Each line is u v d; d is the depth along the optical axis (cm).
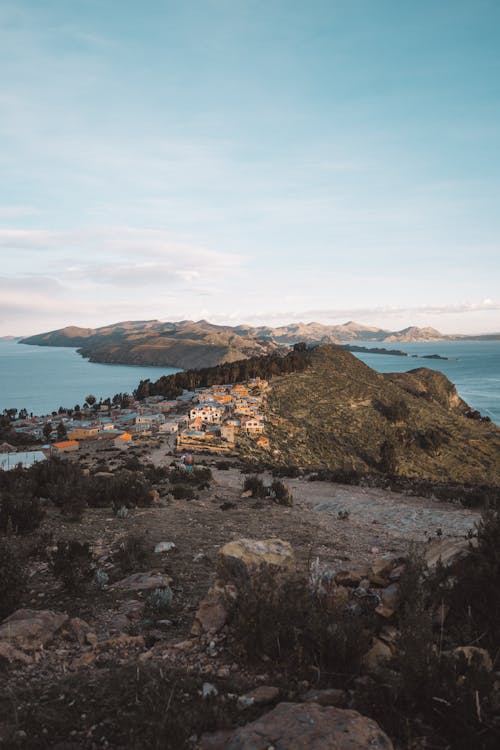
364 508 2902
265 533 1789
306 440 10938
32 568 1166
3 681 587
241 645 629
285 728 424
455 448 11725
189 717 471
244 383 16375
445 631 647
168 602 891
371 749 397
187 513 2141
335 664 577
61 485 2191
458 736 440
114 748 435
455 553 836
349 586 873
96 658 668
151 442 9644
